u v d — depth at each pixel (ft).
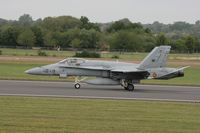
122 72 358.02
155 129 175.83
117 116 207.62
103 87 384.27
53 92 319.27
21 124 175.22
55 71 372.99
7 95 288.92
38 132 160.66
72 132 163.43
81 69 370.32
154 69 369.71
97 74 369.71
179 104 268.41
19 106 230.27
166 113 224.94
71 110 222.28
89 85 398.83
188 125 188.14
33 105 236.22
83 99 278.46
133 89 361.10
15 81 412.36
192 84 443.32
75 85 360.48
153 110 234.79
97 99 281.95
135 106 249.55
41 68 376.27
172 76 370.94
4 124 174.09
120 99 288.30
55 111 216.54
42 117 195.83
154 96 318.04
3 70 561.84
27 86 362.94
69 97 289.53
